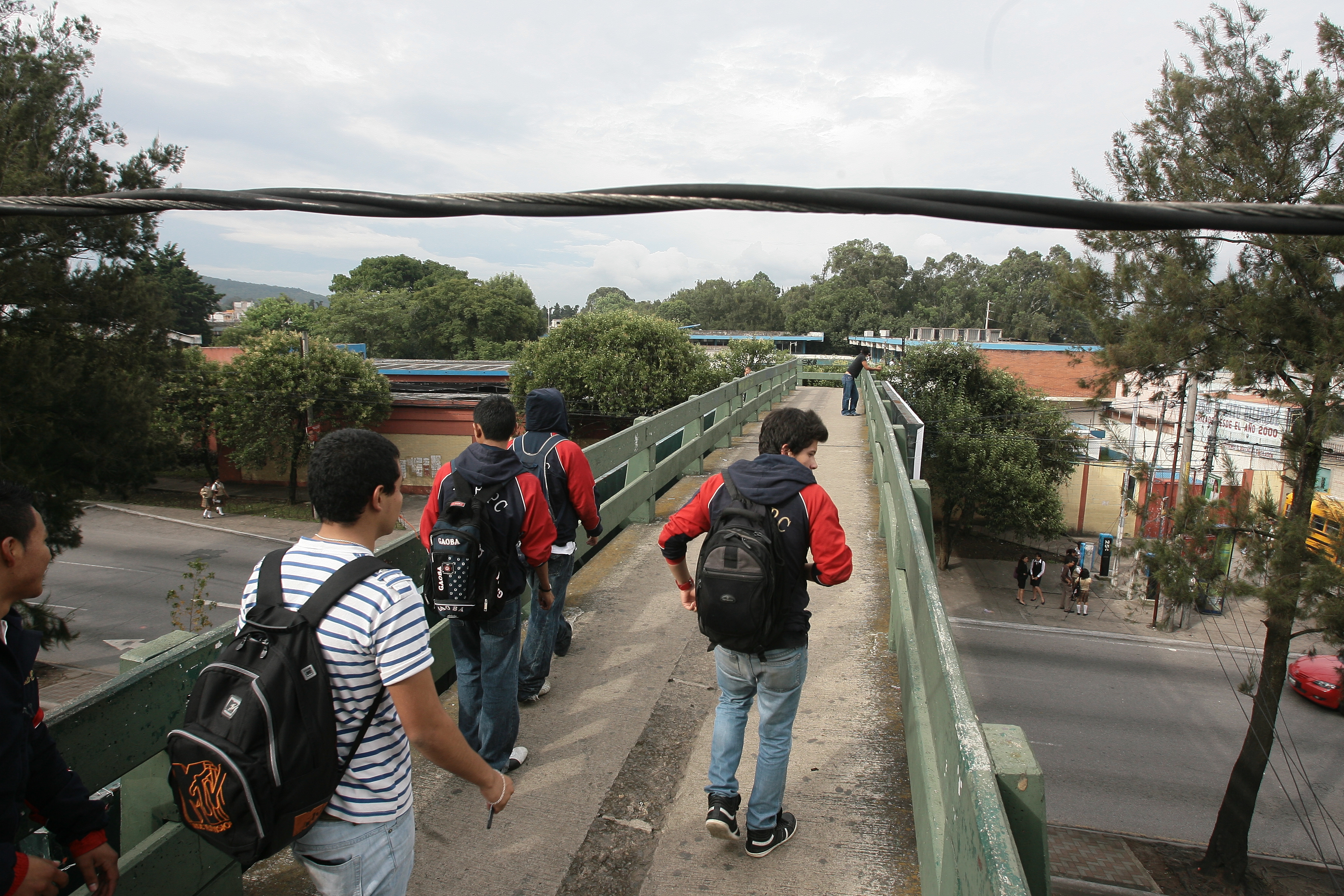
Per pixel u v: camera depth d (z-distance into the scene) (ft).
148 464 48.67
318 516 5.49
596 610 17.21
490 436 9.80
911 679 9.64
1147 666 58.03
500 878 9.08
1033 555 88.63
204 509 91.20
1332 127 31.71
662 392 73.87
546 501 10.70
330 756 4.92
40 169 38.65
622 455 21.17
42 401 39.88
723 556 8.02
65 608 58.34
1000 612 71.46
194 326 235.61
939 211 3.99
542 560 10.18
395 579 5.24
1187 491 38.47
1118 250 37.73
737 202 4.37
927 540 15.06
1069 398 110.22
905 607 11.76
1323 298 32.12
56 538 45.73
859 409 61.36
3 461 39.99
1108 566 80.33
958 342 94.48
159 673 7.20
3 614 5.05
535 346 79.56
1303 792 40.75
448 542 9.10
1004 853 3.94
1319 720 49.24
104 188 41.86
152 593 62.13
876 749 11.82
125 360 45.52
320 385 93.15
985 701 51.06
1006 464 82.99
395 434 98.37
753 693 9.20
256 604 5.09
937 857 6.53
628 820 10.14
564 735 12.14
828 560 8.29
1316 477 35.63
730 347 91.15
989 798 4.51
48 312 41.06
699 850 9.57
